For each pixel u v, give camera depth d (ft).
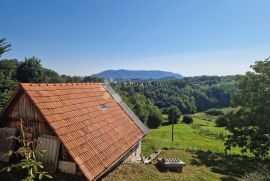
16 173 44.80
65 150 43.93
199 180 60.23
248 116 89.20
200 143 172.45
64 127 45.39
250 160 85.35
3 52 87.35
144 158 75.00
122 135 58.75
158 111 271.08
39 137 45.32
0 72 88.84
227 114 97.40
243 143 91.50
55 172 44.11
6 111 47.44
